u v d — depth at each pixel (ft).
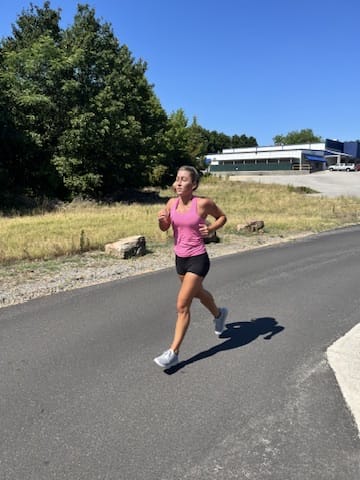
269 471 9.21
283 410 11.58
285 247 40.57
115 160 95.50
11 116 80.53
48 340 16.57
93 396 12.34
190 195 14.12
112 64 93.71
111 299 22.17
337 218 69.92
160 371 13.92
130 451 9.89
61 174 84.33
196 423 11.00
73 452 9.86
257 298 22.50
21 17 108.17
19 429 10.75
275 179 172.45
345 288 24.71
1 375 13.65
